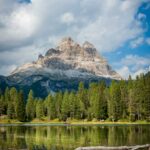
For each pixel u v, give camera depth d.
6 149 57.97
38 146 62.47
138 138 75.88
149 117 171.50
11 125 172.62
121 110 181.75
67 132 102.38
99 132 98.94
